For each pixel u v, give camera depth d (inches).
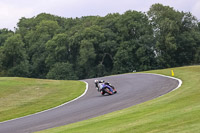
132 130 324.2
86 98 768.9
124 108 525.3
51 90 1023.6
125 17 2950.3
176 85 738.2
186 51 2802.7
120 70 2755.9
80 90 973.8
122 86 911.0
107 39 2994.6
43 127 465.4
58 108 673.6
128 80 1076.5
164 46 2728.8
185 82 775.1
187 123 312.8
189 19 2883.9
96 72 2881.4
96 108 578.2
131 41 2829.7
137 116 411.2
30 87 1111.0
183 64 2869.1
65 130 392.2
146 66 2719.0
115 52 2955.2
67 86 1133.7
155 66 2810.0
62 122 486.9
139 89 769.6
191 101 464.4
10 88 1074.7
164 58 2728.8
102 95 781.3
